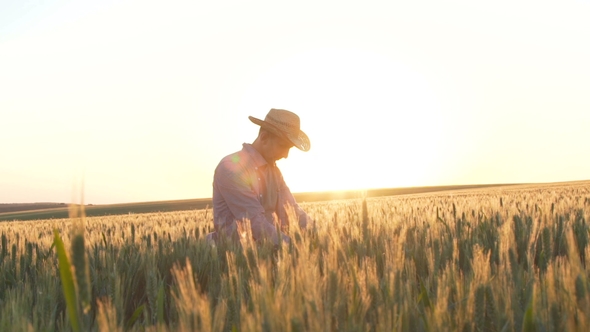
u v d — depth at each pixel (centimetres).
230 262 225
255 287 160
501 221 358
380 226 322
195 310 130
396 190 8256
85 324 156
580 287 142
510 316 142
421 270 231
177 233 387
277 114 445
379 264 227
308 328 127
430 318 139
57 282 222
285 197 476
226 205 447
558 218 345
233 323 159
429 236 288
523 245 264
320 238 262
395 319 136
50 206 10394
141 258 264
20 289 222
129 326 172
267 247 266
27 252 332
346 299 146
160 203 7669
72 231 109
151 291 182
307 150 457
